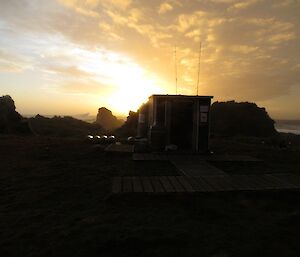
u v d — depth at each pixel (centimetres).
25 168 1005
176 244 481
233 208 651
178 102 1380
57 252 451
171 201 685
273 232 532
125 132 2406
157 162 1123
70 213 610
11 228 532
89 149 1369
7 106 2577
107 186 802
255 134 3322
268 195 731
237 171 1016
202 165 1036
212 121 3459
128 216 593
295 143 2323
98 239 484
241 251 461
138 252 458
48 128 2962
